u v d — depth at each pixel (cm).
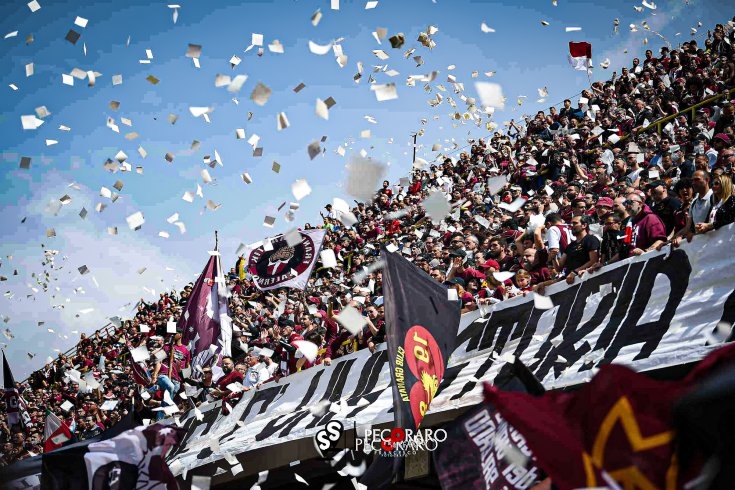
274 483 1085
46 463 982
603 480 310
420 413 768
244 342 1511
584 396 323
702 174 775
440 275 1074
